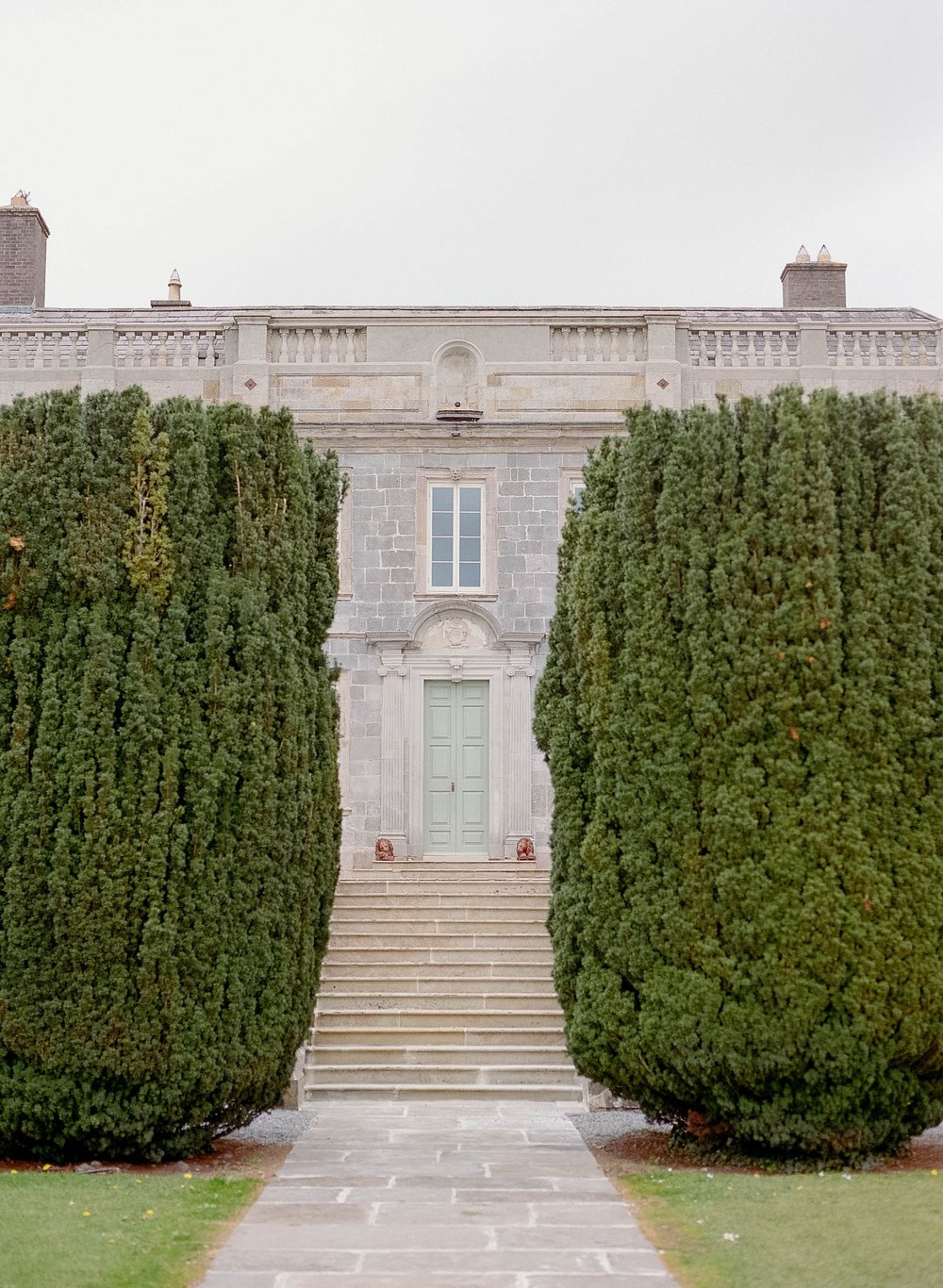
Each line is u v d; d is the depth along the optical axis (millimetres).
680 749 12336
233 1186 11133
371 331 23859
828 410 12609
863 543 12375
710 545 12492
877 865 11844
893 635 12211
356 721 23438
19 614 12391
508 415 23688
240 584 12758
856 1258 8836
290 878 12945
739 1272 8656
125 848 11922
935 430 12617
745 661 12141
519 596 23594
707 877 12078
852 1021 11680
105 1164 12148
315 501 14281
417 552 23625
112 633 12336
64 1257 8820
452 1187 11266
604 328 23875
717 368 23719
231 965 12227
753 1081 11789
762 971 11766
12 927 11883
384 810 23234
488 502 23734
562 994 13219
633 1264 8922
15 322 24859
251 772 12484
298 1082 16203
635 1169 12039
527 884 21219
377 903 20594
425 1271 8758
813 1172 11789
